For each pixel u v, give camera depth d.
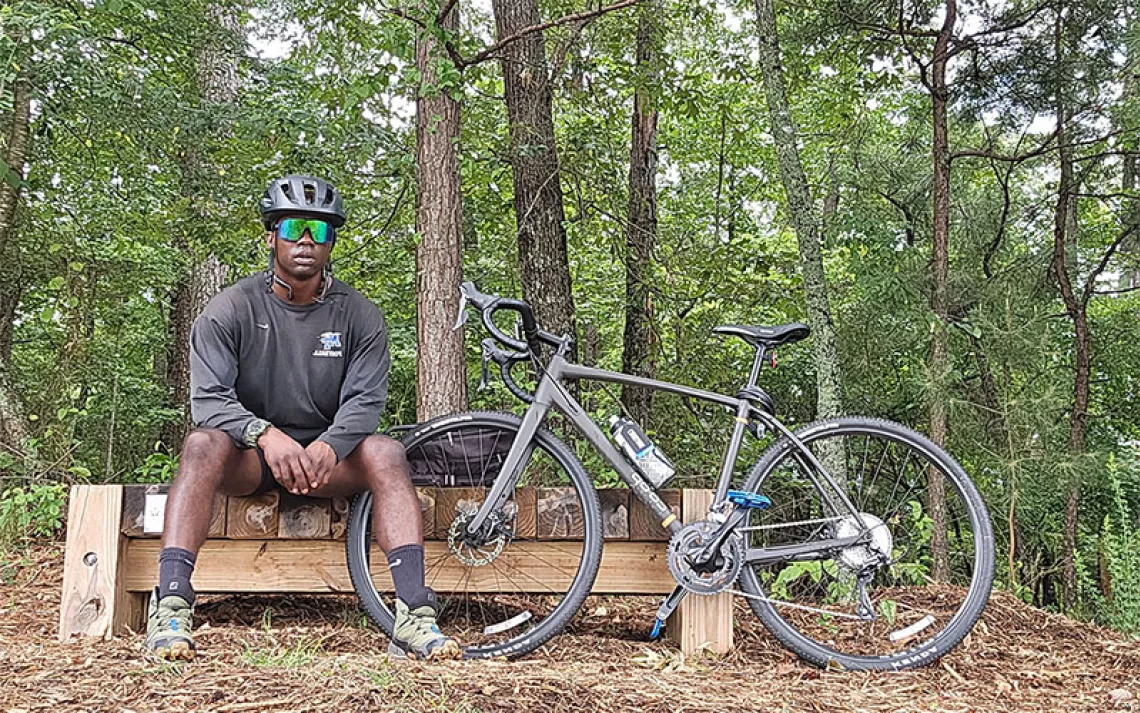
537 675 3.14
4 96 7.84
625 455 3.89
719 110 11.14
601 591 3.92
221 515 3.78
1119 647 4.35
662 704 2.91
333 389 3.66
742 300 9.79
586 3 8.95
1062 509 8.27
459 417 3.90
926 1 7.20
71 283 10.33
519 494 3.87
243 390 3.63
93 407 11.91
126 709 2.61
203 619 4.16
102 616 3.73
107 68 8.69
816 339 6.05
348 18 6.87
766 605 3.81
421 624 3.36
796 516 4.04
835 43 7.72
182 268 12.48
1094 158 8.45
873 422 3.96
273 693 2.74
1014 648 4.26
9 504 5.96
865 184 8.77
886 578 5.18
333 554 3.87
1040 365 7.63
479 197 9.45
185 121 9.38
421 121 6.27
